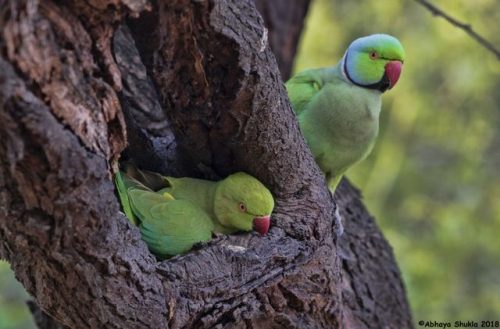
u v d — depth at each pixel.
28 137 3.79
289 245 5.44
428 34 13.41
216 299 5.05
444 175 14.39
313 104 6.82
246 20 4.75
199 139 5.41
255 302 5.30
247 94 4.92
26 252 4.39
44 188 3.98
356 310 7.13
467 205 13.70
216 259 5.08
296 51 9.55
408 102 13.84
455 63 13.48
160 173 6.17
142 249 4.68
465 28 7.14
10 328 11.81
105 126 4.23
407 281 12.53
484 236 13.29
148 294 4.67
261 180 5.67
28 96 3.72
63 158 3.93
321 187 5.69
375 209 14.26
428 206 14.22
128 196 5.53
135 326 4.70
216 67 4.80
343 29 13.95
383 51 6.89
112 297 4.56
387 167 14.48
